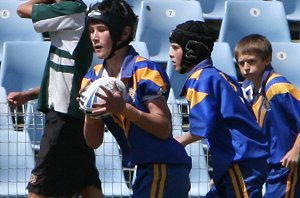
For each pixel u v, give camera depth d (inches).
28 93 757.9
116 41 579.5
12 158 893.8
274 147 722.2
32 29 1149.7
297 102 713.0
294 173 716.0
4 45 1045.8
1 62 1087.6
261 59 721.0
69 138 729.6
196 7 1176.8
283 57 1108.5
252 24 1194.0
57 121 728.3
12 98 753.0
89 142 607.8
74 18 728.3
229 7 1190.9
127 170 925.8
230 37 1182.9
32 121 882.8
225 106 616.7
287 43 1113.4
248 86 738.2
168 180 584.7
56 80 730.8
